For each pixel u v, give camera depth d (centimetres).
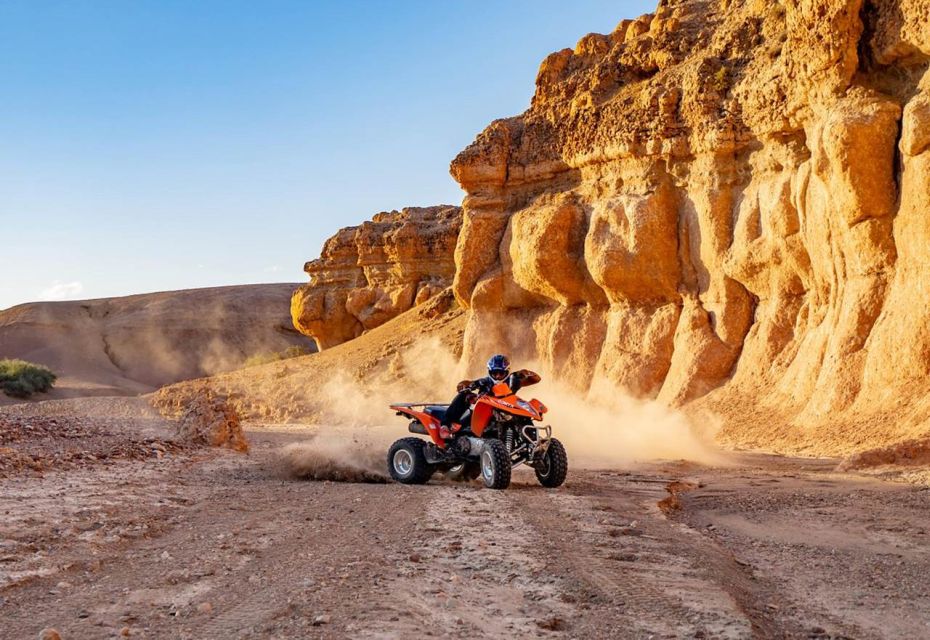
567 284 3588
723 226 2881
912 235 1969
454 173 4225
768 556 709
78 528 727
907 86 2169
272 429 3281
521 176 4069
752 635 447
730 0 3394
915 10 2080
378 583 539
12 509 805
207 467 1361
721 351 2833
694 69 3069
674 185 3161
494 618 472
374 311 6475
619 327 3250
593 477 1305
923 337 1897
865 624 499
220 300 13138
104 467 1248
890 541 777
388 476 1288
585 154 3600
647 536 722
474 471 1207
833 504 1009
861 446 1788
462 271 4169
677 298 3120
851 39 2225
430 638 432
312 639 423
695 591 531
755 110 2739
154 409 4847
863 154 2088
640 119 3284
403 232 6369
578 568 587
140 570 582
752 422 2370
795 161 2598
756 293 2803
